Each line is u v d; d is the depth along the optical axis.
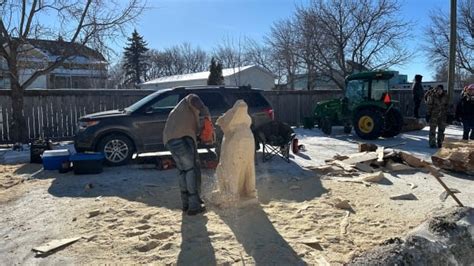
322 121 14.81
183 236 4.45
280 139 8.72
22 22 12.50
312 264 3.73
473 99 10.69
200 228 4.68
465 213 3.11
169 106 8.93
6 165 9.09
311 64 26.06
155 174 7.75
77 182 7.11
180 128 5.13
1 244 4.32
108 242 4.31
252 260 3.83
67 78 31.73
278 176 7.43
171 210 5.41
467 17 32.81
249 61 40.72
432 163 8.05
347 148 11.02
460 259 2.78
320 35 25.50
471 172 7.41
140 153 8.76
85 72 31.36
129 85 51.62
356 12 25.16
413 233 2.90
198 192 5.27
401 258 2.51
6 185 7.03
